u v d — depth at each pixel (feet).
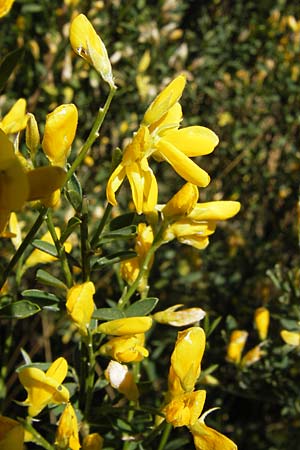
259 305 1.54
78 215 0.69
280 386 1.17
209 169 2.05
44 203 0.62
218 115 2.04
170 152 0.67
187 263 1.65
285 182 1.94
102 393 1.05
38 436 0.67
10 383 1.19
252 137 2.02
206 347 0.82
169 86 0.66
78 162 0.64
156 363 1.35
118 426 0.78
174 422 0.68
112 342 0.71
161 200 1.84
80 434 0.75
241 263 1.72
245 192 2.00
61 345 1.46
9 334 0.88
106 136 1.70
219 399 1.38
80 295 0.67
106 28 1.66
